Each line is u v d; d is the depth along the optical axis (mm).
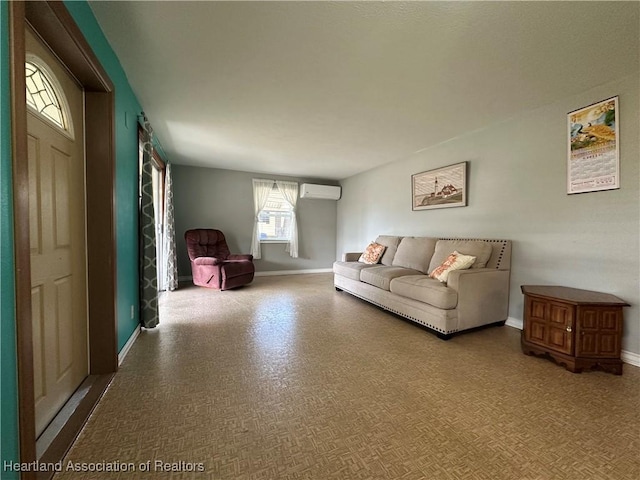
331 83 2246
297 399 1614
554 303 2088
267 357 2150
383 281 3305
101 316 1827
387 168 4879
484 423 1422
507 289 2891
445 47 1787
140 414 1456
